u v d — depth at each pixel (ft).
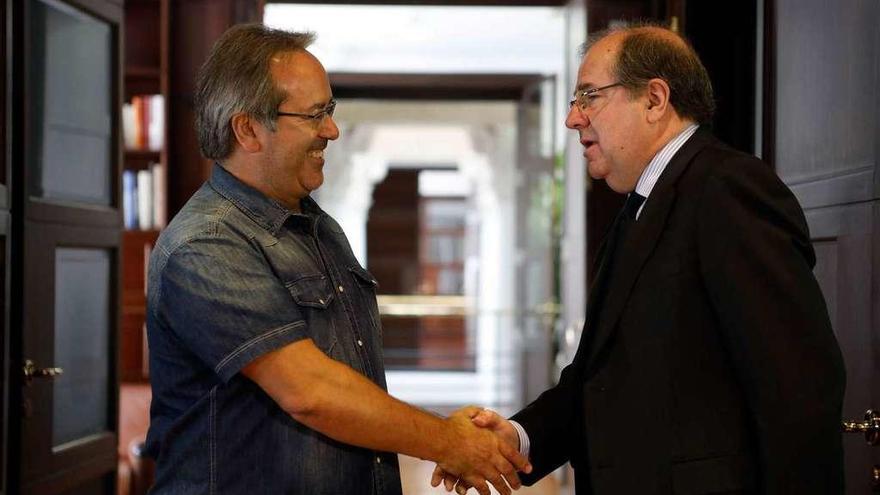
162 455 6.61
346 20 25.55
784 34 9.21
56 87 11.01
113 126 12.35
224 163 6.74
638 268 6.59
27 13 10.04
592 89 6.97
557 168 22.61
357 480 6.56
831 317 8.11
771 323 5.95
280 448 6.41
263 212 6.63
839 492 5.91
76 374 11.36
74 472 11.09
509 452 7.16
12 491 9.86
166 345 6.57
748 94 11.34
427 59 27.84
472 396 40.60
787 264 6.03
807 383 5.86
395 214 55.26
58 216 10.82
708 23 11.43
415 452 6.64
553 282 22.43
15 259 9.98
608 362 6.69
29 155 10.25
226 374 6.19
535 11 24.58
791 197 6.31
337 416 6.24
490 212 39.91
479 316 40.42
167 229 6.66
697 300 6.40
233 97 6.52
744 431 6.33
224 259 6.31
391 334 52.54
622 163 6.96
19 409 9.94
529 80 27.99
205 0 15.69
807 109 8.63
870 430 7.09
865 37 7.47
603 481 6.48
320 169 6.79
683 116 6.89
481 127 38.93
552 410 7.72
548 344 22.44
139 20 18.44
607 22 15.01
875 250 7.25
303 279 6.55
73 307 11.28
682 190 6.55
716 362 6.39
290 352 6.23
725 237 6.17
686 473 6.30
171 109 15.93
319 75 6.67
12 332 9.95
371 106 37.27
